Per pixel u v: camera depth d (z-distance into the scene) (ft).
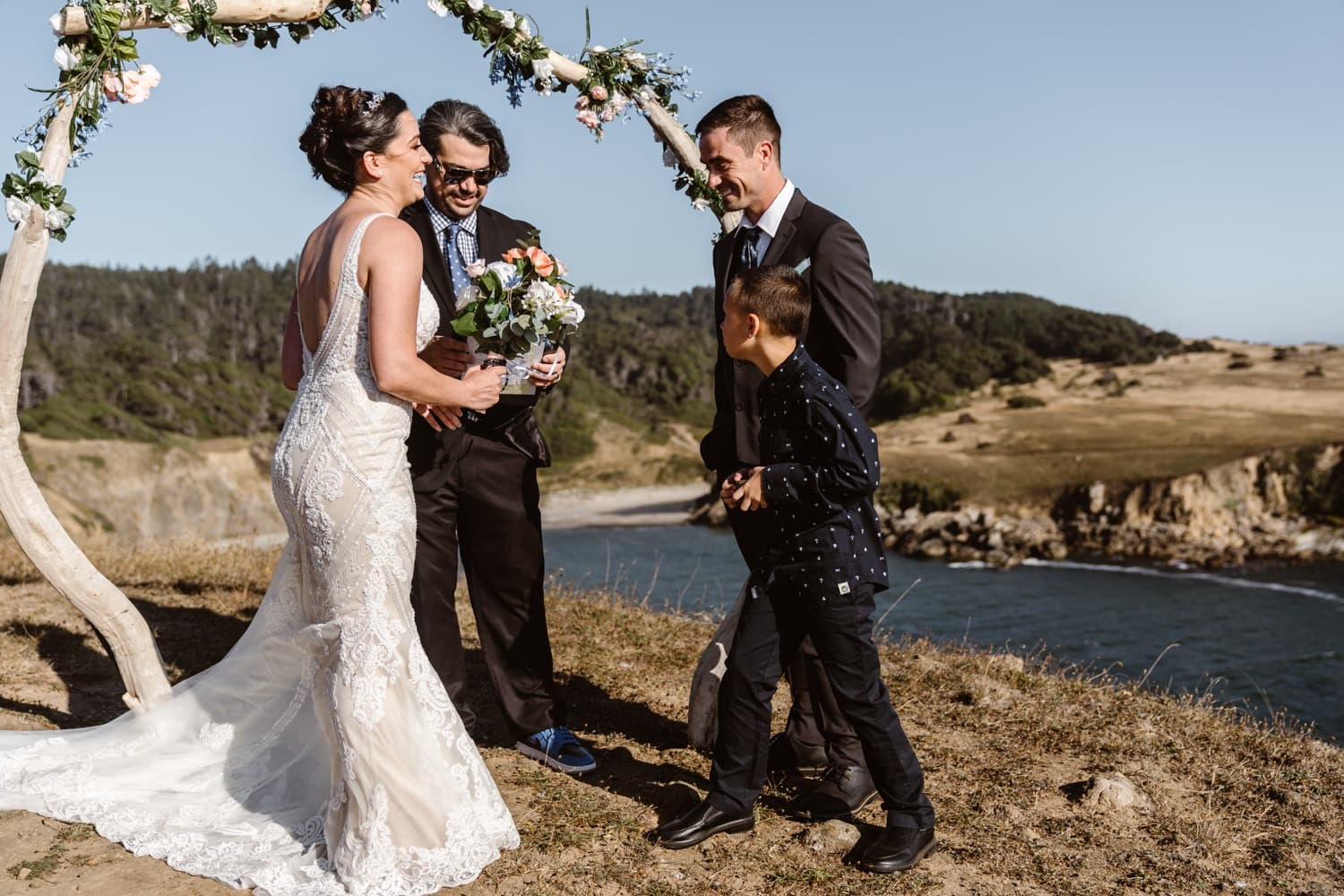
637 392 419.74
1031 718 16.15
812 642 11.01
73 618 19.85
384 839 9.93
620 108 13.71
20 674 16.25
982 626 87.86
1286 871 11.21
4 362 11.46
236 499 257.34
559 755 13.32
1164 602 101.14
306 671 11.32
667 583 98.07
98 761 11.92
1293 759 14.76
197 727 12.09
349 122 10.20
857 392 11.44
